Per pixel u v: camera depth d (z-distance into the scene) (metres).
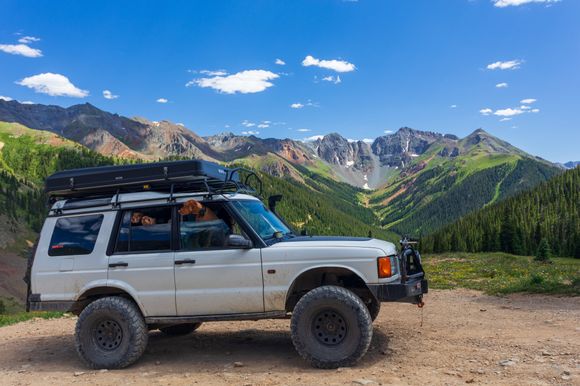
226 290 6.52
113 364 6.59
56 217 7.39
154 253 6.85
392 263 6.48
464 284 18.36
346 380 5.42
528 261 56.47
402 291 6.09
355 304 6.00
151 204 7.05
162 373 6.24
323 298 6.07
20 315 13.16
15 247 179.00
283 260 6.41
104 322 6.79
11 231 187.75
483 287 16.30
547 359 5.91
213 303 6.57
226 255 6.58
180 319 6.66
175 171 6.89
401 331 8.23
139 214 7.09
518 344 6.82
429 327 8.58
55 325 10.99
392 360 6.26
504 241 102.19
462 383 5.13
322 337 6.12
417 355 6.46
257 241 6.58
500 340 7.18
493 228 107.56
